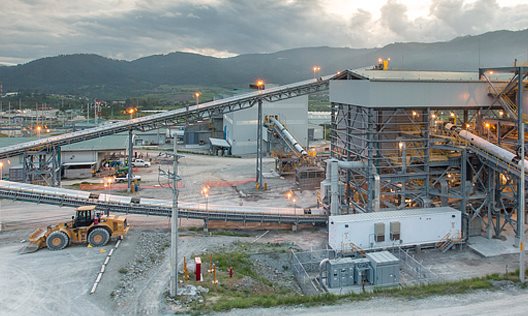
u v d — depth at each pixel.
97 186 70.81
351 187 52.72
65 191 49.62
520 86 43.38
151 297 29.31
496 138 48.22
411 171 47.59
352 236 40.38
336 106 55.59
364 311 27.11
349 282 34.50
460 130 47.31
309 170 71.75
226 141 119.19
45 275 32.81
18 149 63.06
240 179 78.56
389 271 34.16
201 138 132.38
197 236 45.25
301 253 39.81
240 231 48.19
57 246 39.00
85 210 40.47
